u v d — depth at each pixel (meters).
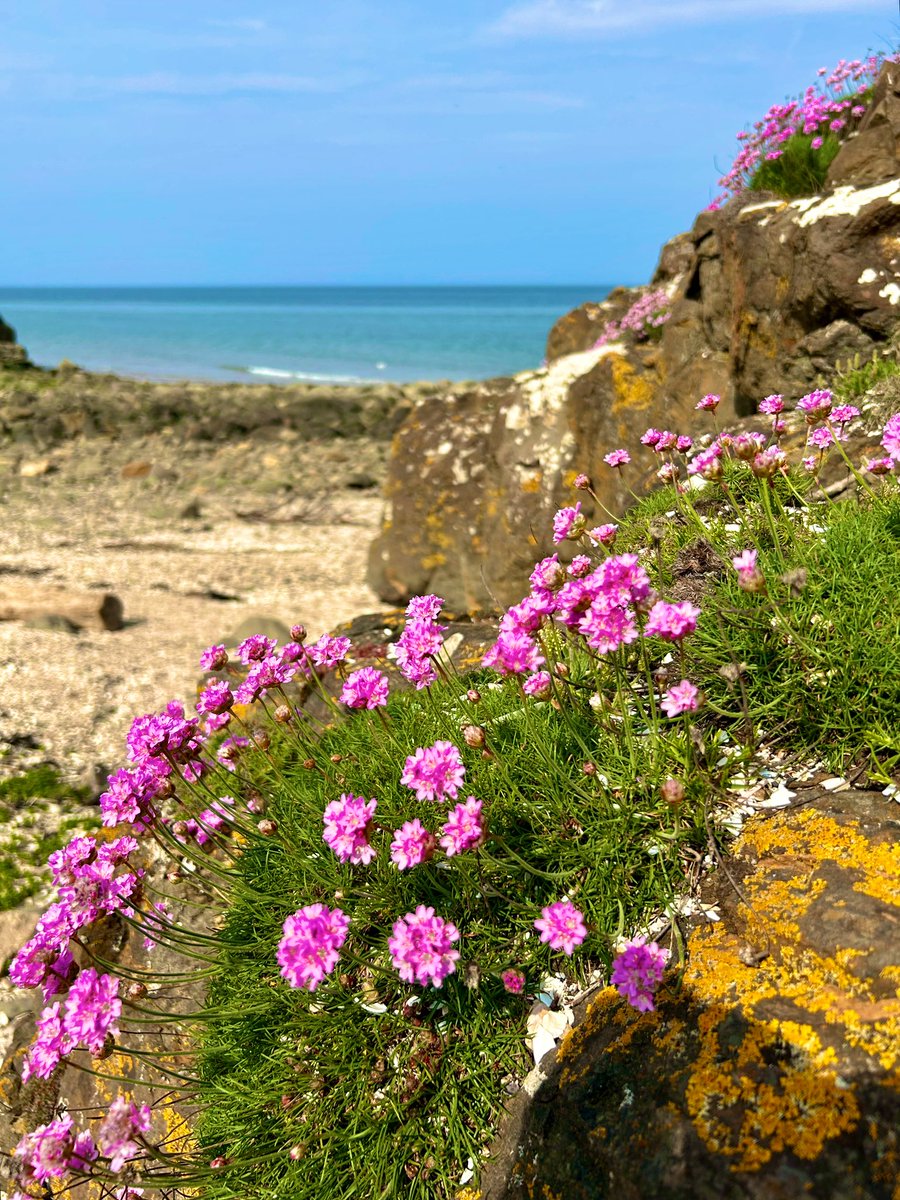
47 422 27.08
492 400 11.68
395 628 6.39
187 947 4.52
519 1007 3.03
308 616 12.59
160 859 4.96
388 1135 2.97
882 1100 2.10
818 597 3.40
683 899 2.93
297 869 3.76
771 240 7.09
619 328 11.03
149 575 14.90
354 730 4.34
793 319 6.90
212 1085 3.44
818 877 2.70
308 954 2.65
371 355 82.06
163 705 9.38
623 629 2.90
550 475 9.79
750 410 7.74
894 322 6.27
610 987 2.80
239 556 16.25
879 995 2.33
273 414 27.11
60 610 11.98
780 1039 2.32
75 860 3.40
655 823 3.12
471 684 4.29
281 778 4.10
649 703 3.59
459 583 11.20
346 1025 3.22
